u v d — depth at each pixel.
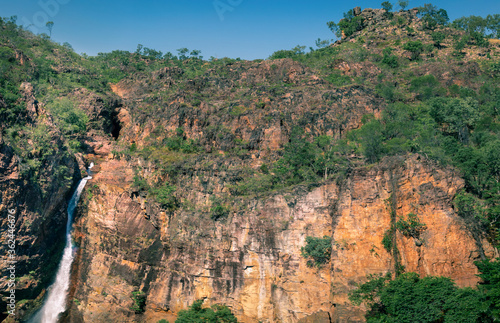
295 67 122.38
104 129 112.12
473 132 96.62
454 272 65.44
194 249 77.38
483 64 131.00
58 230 84.69
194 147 95.31
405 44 144.00
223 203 80.56
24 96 84.50
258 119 98.31
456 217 67.56
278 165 86.81
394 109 100.69
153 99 114.06
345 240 69.12
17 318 74.38
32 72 111.19
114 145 104.88
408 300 58.97
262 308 72.81
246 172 86.50
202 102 104.69
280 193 75.81
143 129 102.56
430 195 68.25
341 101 104.62
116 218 83.81
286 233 73.44
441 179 70.44
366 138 85.44
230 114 100.38
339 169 81.69
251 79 125.31
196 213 80.50
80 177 91.88
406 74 125.62
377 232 68.69
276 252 73.56
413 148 82.00
